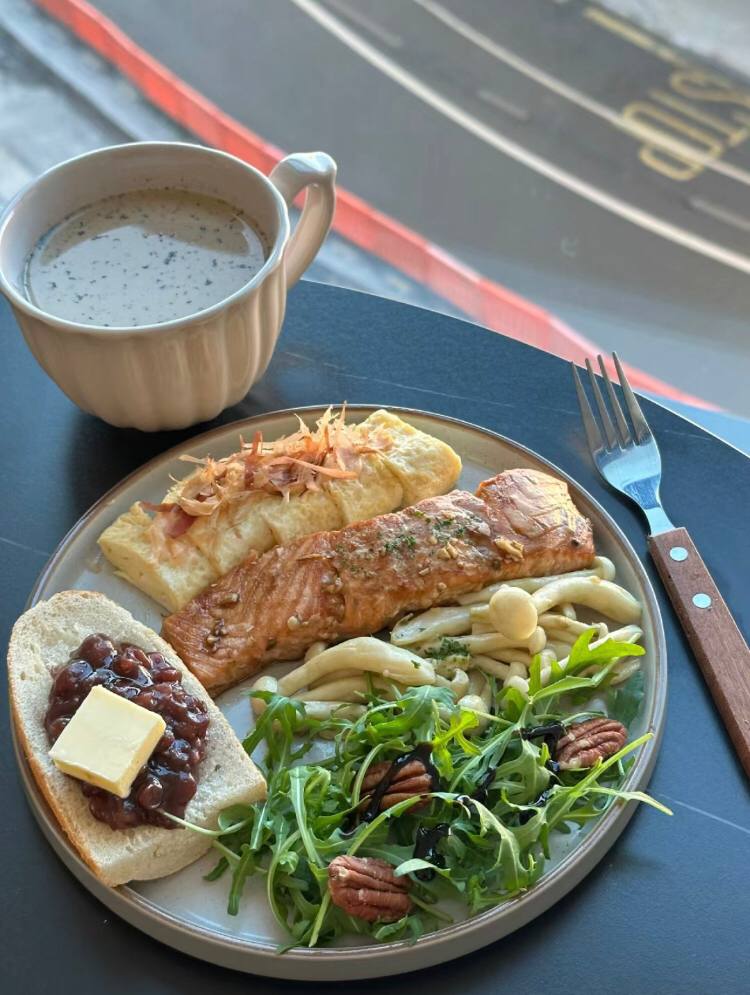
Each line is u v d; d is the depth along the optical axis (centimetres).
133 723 37
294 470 47
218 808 37
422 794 37
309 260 51
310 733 40
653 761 39
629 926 36
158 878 37
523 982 35
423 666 41
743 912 37
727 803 39
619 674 42
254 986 35
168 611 45
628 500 48
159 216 49
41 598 43
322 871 35
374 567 44
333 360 54
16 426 51
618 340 78
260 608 43
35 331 44
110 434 51
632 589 44
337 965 34
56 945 36
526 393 52
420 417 49
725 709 41
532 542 44
